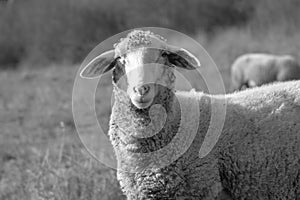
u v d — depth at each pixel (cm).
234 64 2072
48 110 1919
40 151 1284
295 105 732
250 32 3152
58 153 1208
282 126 713
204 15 3612
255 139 707
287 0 3347
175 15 3647
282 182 711
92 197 932
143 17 3666
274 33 3061
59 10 3706
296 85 762
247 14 3544
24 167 1227
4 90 2484
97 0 3725
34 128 1706
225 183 707
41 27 3666
